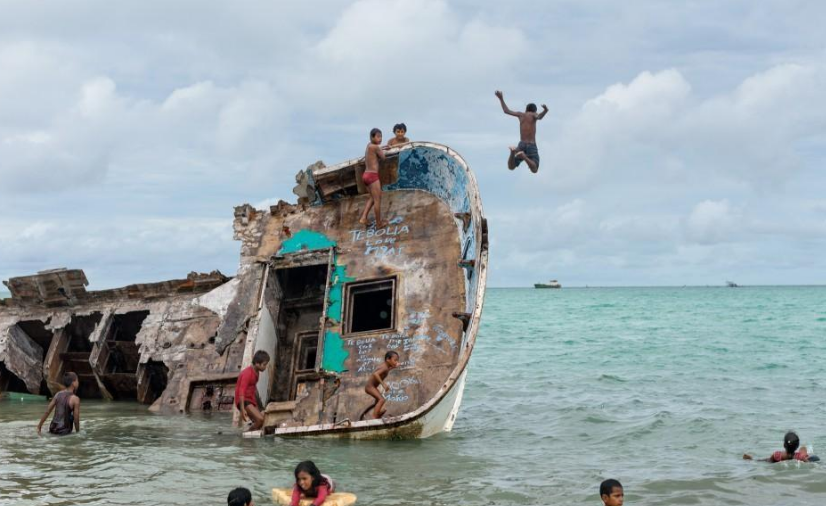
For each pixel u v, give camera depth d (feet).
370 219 48.96
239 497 23.59
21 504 26.78
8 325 62.95
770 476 31.22
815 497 27.99
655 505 26.96
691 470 32.50
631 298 370.73
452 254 45.01
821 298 331.36
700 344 102.99
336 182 50.49
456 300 42.93
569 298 387.75
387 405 39.45
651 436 40.81
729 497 28.02
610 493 24.41
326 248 48.21
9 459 34.19
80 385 63.31
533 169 43.04
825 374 68.44
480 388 62.49
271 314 48.80
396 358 39.27
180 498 27.48
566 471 32.22
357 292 46.11
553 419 46.98
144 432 41.57
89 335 63.46
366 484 29.68
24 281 63.36
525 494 28.32
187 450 36.17
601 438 40.50
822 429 41.98
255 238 52.13
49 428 41.45
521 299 379.55
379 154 47.11
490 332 137.39
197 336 53.11
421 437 38.68
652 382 64.39
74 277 61.98
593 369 75.36
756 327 138.82
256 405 41.96
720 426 42.96
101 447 37.11
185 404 49.62
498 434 41.81
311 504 25.54
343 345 43.39
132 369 59.98
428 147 47.44
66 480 30.14
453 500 27.45
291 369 48.32
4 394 64.44
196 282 57.31
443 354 40.93
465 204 44.78
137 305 58.75
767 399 53.57
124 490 28.60
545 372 73.46
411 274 44.91
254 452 35.58
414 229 47.16
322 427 38.34
